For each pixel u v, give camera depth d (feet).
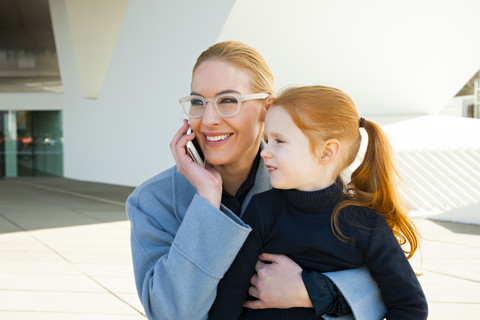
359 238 5.03
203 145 5.65
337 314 4.99
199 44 31.17
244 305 5.24
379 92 35.12
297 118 5.00
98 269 16.01
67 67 62.69
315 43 29.07
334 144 5.08
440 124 35.14
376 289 5.14
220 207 5.28
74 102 61.72
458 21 28.55
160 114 39.93
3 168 66.44
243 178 5.92
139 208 5.86
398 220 5.50
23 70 84.17
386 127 34.53
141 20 41.32
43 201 35.94
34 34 86.02
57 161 66.59
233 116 5.35
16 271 15.69
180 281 4.97
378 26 28.40
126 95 47.14
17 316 11.61
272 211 5.29
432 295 13.01
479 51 31.30
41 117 66.64
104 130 53.57
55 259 17.35
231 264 5.23
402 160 28.02
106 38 51.06
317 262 5.11
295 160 5.04
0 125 66.28
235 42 5.59
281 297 5.00
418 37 29.66
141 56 42.57
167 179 5.88
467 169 26.50
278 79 31.27
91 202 35.19
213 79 5.36
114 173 51.83
